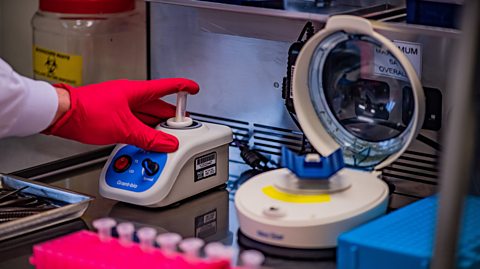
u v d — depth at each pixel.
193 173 1.48
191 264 1.12
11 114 1.41
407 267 1.10
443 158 1.03
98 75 1.98
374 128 1.47
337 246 1.21
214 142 1.51
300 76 1.48
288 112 1.68
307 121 1.50
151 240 1.23
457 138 1.01
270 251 1.26
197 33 1.77
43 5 1.91
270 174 1.40
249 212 1.29
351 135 1.49
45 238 1.33
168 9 1.79
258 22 1.67
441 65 1.45
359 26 1.34
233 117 1.77
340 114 1.50
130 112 1.48
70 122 1.46
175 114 1.60
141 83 1.54
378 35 1.33
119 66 1.97
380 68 1.45
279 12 1.58
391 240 1.15
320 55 1.46
